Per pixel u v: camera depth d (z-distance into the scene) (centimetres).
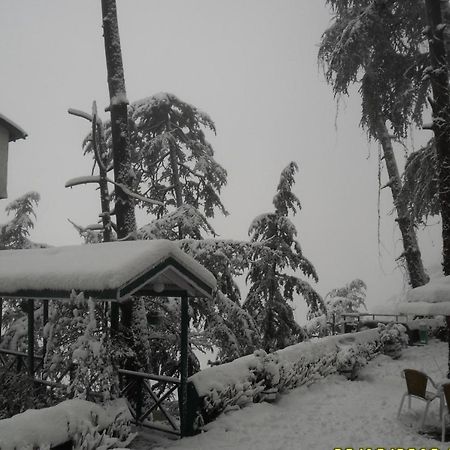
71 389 634
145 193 1780
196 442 701
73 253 757
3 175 1484
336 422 790
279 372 930
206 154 1778
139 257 625
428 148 1408
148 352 948
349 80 1614
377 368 1228
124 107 1048
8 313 1439
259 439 711
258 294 1450
